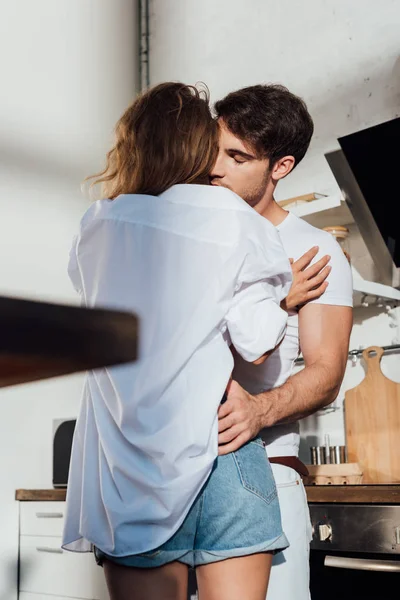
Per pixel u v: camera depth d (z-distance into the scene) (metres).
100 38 3.72
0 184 3.29
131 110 1.43
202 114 1.40
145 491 1.24
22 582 2.99
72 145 3.57
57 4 3.58
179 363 1.24
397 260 2.54
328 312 1.63
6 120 3.33
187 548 1.26
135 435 1.24
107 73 3.72
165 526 1.23
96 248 1.35
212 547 1.26
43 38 3.51
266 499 1.30
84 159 3.61
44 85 3.49
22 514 3.04
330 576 2.15
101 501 1.31
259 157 1.71
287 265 1.35
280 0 3.20
